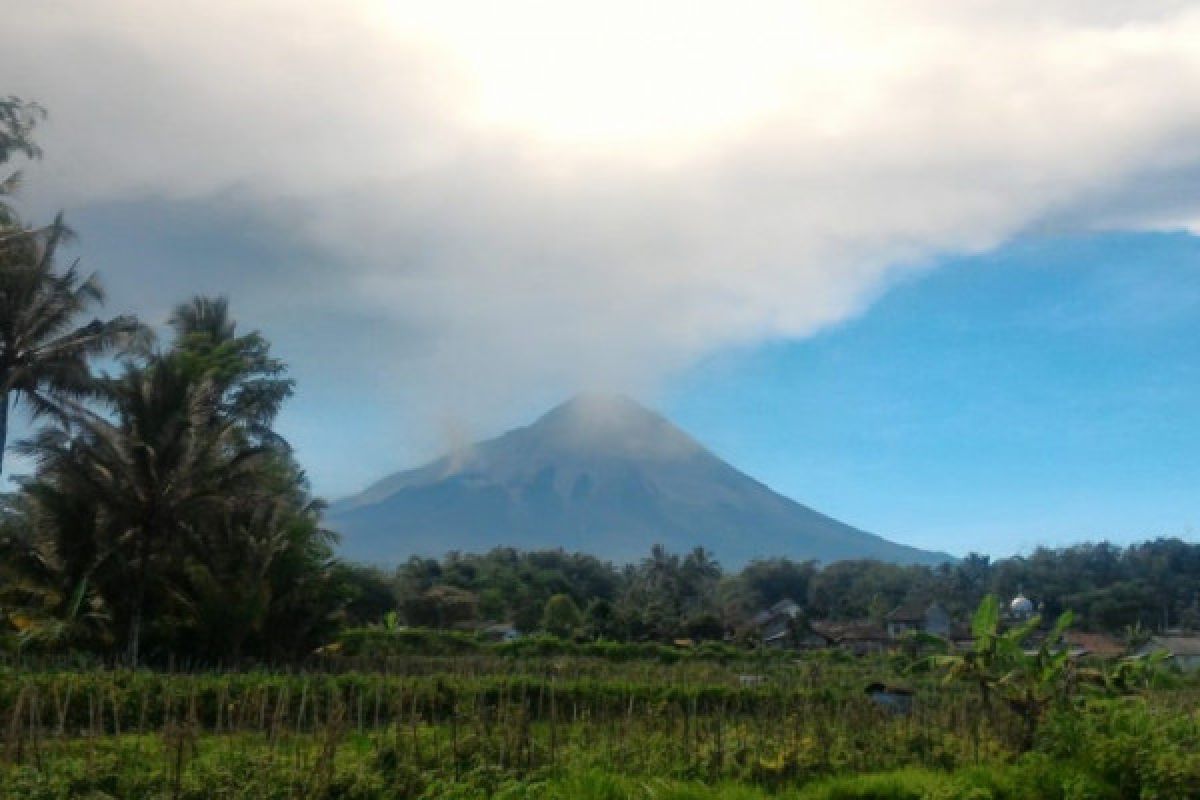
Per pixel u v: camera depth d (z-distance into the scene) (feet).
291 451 161.79
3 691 63.36
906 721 63.00
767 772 50.08
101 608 117.39
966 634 265.95
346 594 138.72
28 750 46.37
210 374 137.69
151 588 119.55
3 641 107.65
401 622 243.40
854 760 53.36
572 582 336.49
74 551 116.16
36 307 119.24
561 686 87.61
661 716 63.87
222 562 125.70
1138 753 51.03
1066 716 56.24
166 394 119.85
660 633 229.25
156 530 118.73
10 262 118.32
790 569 439.63
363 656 141.69
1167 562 367.25
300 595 132.57
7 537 117.70
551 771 45.60
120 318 123.75
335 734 42.37
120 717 66.64
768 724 58.65
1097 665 97.60
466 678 87.56
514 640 180.34
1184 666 190.29
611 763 48.85
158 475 117.70
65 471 115.75
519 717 50.24
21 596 117.91
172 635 122.83
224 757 42.19
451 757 46.32
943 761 55.52
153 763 43.19
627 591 358.02
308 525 136.36
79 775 39.58
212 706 69.36
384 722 70.59
